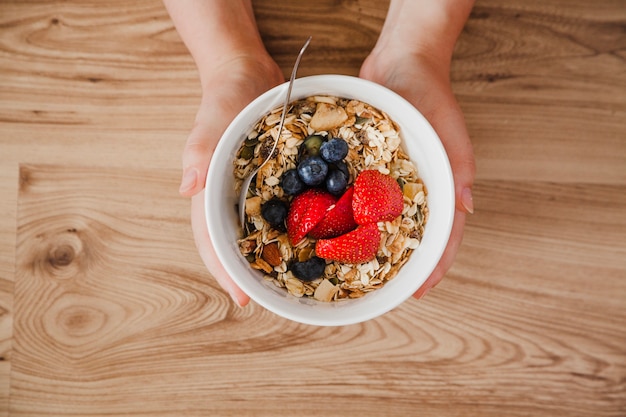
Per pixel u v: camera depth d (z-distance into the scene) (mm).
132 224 625
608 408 631
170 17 625
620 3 633
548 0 633
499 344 629
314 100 479
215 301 625
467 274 628
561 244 633
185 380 626
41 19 626
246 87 574
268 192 486
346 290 485
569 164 633
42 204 626
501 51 630
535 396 631
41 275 626
